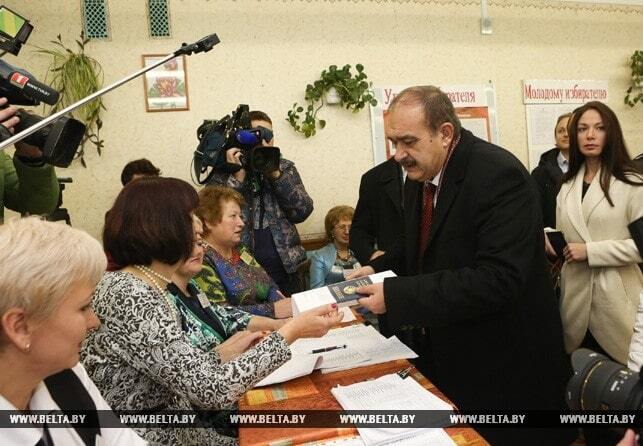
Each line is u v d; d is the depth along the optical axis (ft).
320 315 3.89
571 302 6.56
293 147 11.02
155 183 3.78
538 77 12.50
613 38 13.02
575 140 6.67
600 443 5.09
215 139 7.79
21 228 2.33
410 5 11.44
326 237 10.85
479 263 4.25
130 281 3.50
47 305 2.25
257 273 6.72
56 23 9.72
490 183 4.26
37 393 2.68
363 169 11.41
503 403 4.47
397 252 6.08
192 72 10.38
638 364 3.63
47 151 3.91
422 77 11.64
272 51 10.74
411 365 4.11
